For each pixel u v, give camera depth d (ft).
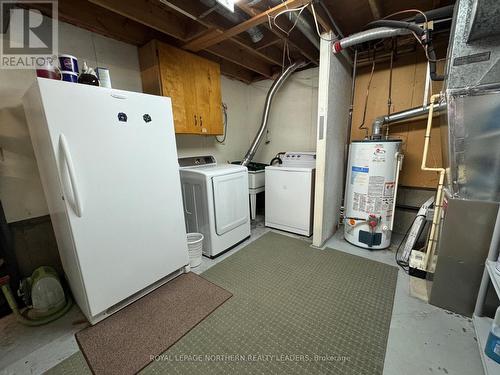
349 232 8.62
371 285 6.08
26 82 5.62
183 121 8.14
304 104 10.98
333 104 7.75
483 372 3.76
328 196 8.49
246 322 4.94
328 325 4.80
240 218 8.78
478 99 4.40
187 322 4.97
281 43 8.72
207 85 8.88
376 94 9.16
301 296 5.73
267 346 4.34
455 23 4.63
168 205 6.12
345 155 9.99
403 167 9.03
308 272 6.77
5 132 5.45
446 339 4.39
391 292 5.78
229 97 11.48
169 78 7.55
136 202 5.38
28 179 5.82
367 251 8.02
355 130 9.86
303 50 8.41
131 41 7.46
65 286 6.13
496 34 4.27
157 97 5.63
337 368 3.89
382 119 8.24
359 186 8.02
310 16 6.28
